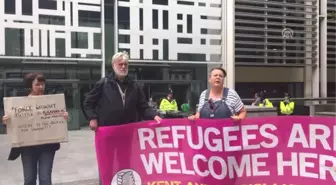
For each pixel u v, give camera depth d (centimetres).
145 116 516
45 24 1781
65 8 1820
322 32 2525
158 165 487
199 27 2114
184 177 480
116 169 493
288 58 2388
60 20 1814
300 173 449
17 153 545
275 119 455
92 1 1878
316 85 2530
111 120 496
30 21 1752
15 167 949
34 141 530
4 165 973
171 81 2106
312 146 443
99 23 1900
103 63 1906
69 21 1828
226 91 497
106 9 1925
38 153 545
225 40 2172
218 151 467
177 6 2061
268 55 2359
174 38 2058
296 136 449
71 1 1833
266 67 2508
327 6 2552
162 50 2033
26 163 537
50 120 539
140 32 1984
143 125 489
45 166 538
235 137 464
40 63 1836
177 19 2062
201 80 2158
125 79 505
